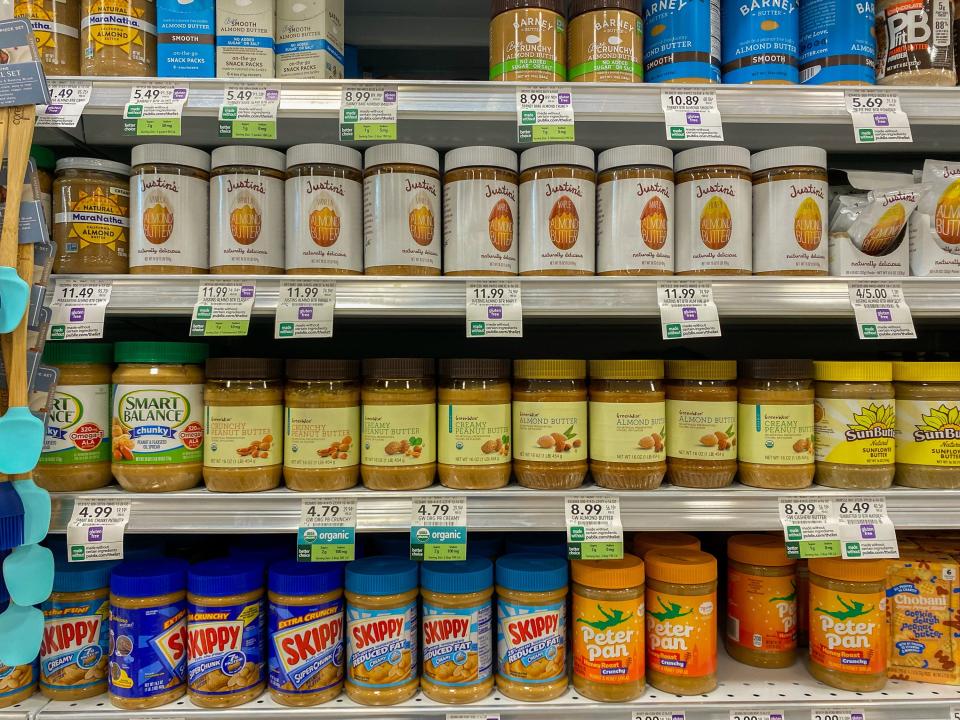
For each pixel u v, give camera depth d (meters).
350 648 1.10
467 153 1.11
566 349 1.64
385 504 1.08
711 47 1.16
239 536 1.39
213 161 1.12
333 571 1.12
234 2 1.13
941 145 1.44
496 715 1.06
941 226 1.13
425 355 1.64
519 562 1.14
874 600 1.12
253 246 1.10
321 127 1.32
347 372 1.12
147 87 1.07
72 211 1.08
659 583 1.12
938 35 1.16
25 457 0.90
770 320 1.39
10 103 0.93
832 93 1.12
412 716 1.06
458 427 1.10
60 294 1.04
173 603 1.09
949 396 1.11
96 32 1.09
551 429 1.10
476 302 1.06
